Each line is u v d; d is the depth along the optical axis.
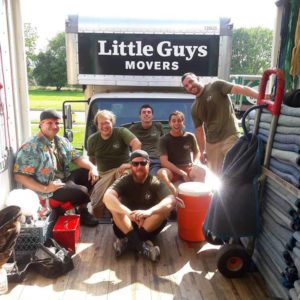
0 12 2.77
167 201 2.65
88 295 2.17
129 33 3.89
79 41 3.90
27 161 2.81
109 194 2.66
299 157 1.73
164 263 2.54
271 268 2.11
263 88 2.31
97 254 2.66
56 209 2.88
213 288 2.23
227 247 2.30
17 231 2.21
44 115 2.84
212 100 3.17
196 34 3.90
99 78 3.98
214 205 2.27
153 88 4.23
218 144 3.22
